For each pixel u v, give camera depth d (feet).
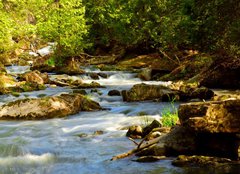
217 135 22.80
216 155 22.47
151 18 100.37
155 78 76.69
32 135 32.04
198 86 57.67
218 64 57.26
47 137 31.07
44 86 64.75
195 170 20.27
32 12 92.22
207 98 46.57
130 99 49.32
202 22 51.49
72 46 85.71
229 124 21.84
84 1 123.34
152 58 100.63
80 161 23.82
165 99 47.16
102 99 51.90
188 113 23.07
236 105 21.81
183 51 89.61
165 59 90.27
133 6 104.27
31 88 62.44
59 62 87.71
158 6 96.22
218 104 22.22
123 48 117.60
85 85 64.69
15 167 23.12
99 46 126.00
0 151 26.68
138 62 98.17
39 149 26.89
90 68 94.12
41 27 84.07
